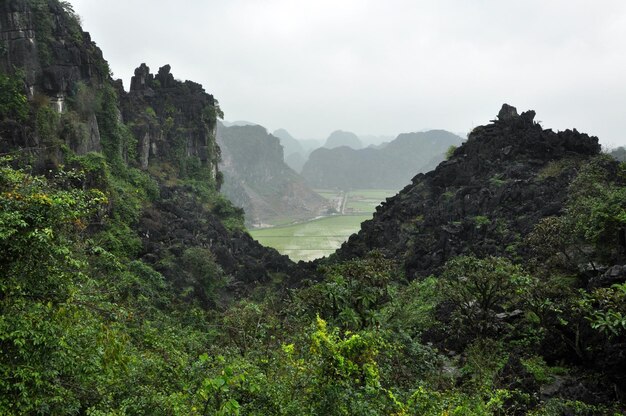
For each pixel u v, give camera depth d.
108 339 12.30
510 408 13.35
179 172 84.38
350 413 10.75
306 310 21.88
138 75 88.69
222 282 52.31
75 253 14.38
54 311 11.38
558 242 23.44
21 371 10.38
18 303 10.88
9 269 10.76
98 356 12.38
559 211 33.62
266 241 131.62
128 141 70.38
